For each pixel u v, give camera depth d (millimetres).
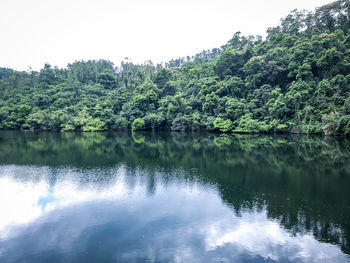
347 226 12273
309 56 62188
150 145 43875
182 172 23203
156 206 15211
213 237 11539
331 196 16266
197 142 47562
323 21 84875
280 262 9586
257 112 61719
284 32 93562
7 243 11273
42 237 11758
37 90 108688
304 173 21984
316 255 9992
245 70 73500
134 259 9898
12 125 86938
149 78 105000
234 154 32219
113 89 115188
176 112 78562
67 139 54969
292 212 13961
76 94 104062
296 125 55062
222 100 66938
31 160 29375
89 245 11008
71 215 14078
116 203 15758
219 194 17078
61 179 21094
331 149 34156
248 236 11531
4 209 14922
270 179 20375
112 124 83750
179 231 12125
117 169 24641
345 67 56688
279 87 69125
